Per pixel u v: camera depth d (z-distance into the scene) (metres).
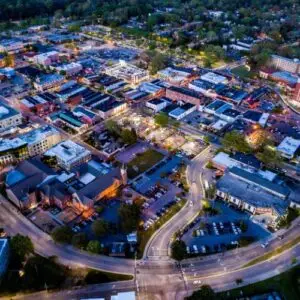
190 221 193.25
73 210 199.00
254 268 166.38
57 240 173.25
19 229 185.75
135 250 174.25
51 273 156.00
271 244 179.38
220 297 151.88
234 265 168.00
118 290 155.62
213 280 160.75
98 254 172.25
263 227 189.75
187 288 157.00
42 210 198.75
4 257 160.75
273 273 163.75
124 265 167.38
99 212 197.25
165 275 163.00
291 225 191.00
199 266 167.62
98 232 177.38
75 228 187.12
